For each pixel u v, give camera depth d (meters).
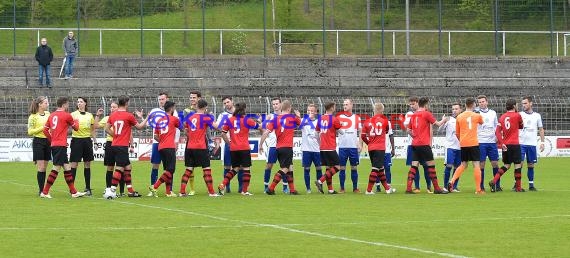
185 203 21.19
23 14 52.72
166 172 23.00
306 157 24.59
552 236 15.26
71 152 23.41
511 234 15.51
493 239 14.91
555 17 55.75
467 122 24.03
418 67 53.47
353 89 49.22
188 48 54.72
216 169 35.81
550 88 49.97
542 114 45.94
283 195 23.70
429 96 49.69
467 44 56.47
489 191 25.30
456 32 56.50
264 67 52.69
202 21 54.47
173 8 54.25
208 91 48.50
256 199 22.31
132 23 54.00
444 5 56.31
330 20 57.00
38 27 52.94
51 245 14.31
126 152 22.59
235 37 55.88
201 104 23.11
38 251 13.73
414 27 56.25
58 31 53.50
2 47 52.50
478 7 56.22
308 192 24.70
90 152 23.61
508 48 56.56
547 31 56.03
